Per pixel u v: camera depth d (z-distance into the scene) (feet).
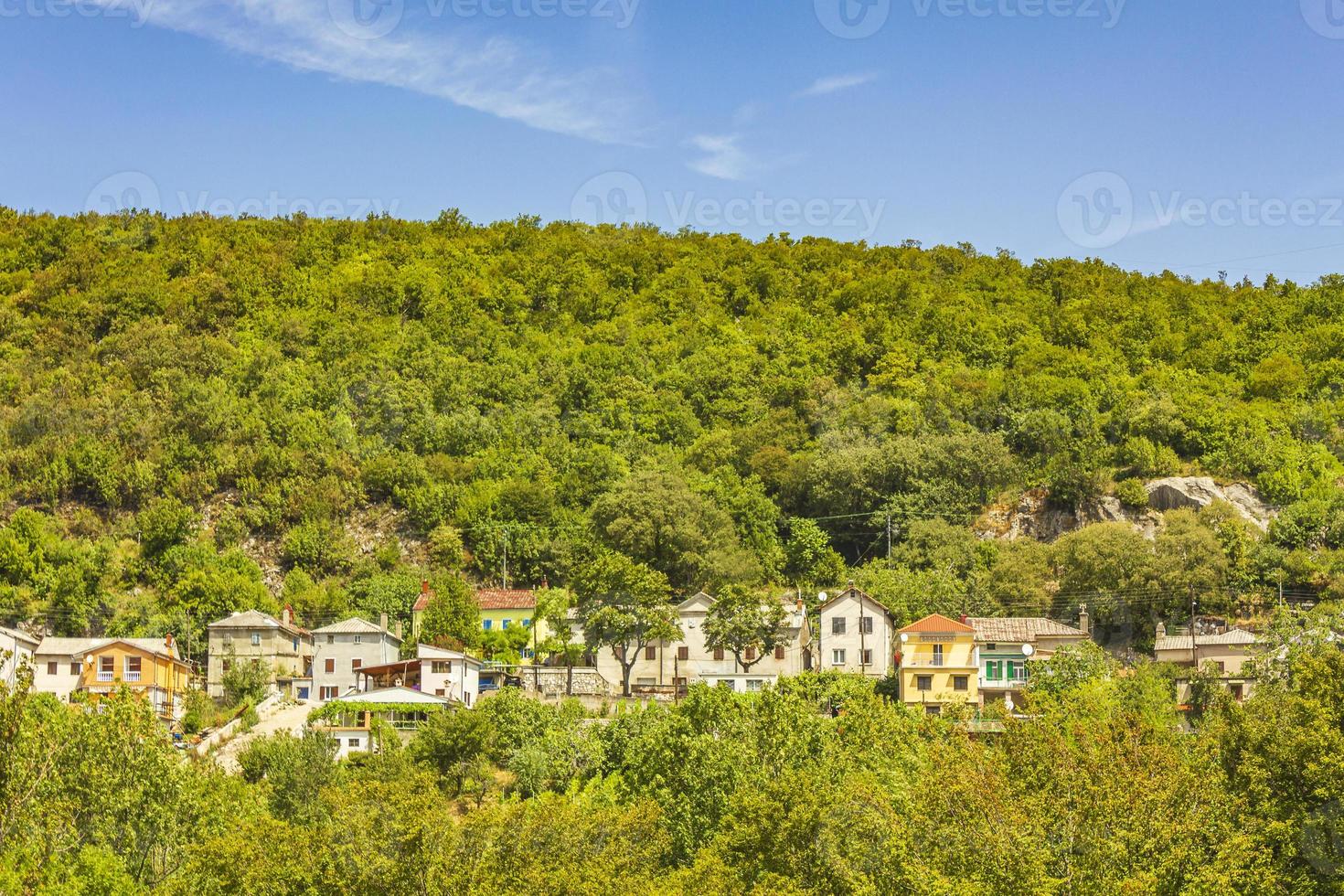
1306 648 329.72
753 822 240.32
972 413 627.87
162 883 229.86
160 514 520.83
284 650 444.96
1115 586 460.14
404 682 414.21
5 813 204.74
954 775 221.66
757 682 424.46
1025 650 394.32
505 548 526.98
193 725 388.98
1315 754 221.66
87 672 412.77
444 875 222.69
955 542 516.73
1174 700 378.73
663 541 508.12
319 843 232.32
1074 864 207.62
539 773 328.70
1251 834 215.10
